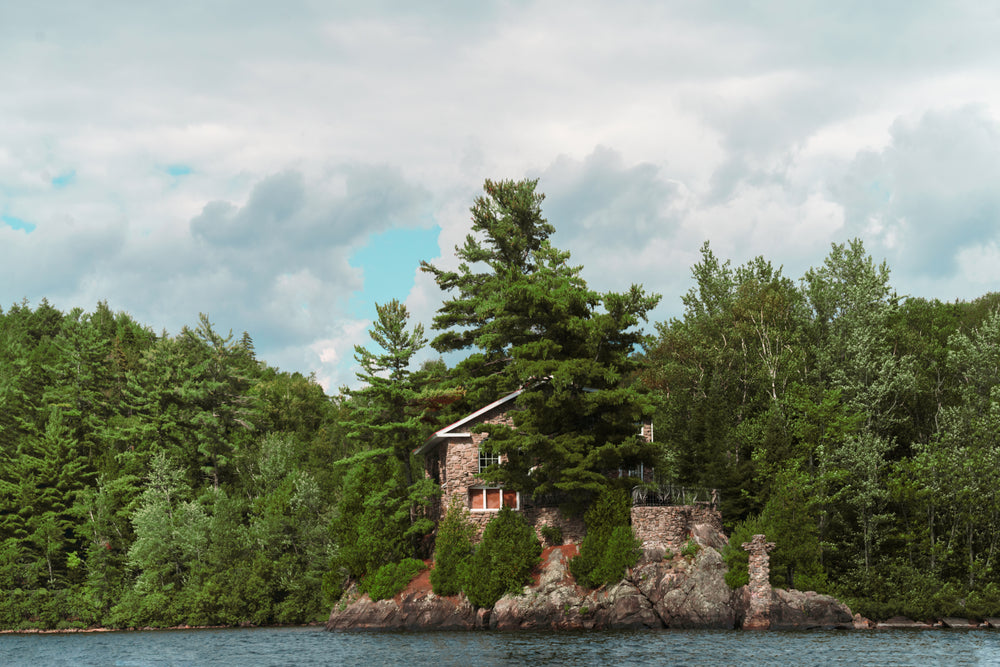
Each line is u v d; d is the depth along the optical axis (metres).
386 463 71.00
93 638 68.25
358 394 69.31
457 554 57.62
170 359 100.56
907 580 60.03
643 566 54.16
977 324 82.88
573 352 64.25
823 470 63.41
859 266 78.12
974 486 61.12
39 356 125.88
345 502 65.56
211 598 76.75
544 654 41.88
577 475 57.94
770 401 72.25
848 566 63.00
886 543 64.81
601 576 54.31
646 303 62.03
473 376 78.62
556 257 77.44
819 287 78.56
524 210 83.12
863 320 73.25
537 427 60.31
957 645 44.84
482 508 62.72
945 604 57.75
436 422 72.44
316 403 122.00
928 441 71.62
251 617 76.94
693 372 81.50
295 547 80.88
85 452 97.69
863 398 67.69
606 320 60.97
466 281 82.75
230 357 102.25
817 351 73.25
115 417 100.44
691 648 43.16
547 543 60.41
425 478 68.06
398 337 70.31
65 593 82.06
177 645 57.78
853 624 54.75
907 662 38.84
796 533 57.59
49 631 78.19
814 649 42.81
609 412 61.38
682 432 71.56
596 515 56.22
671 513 56.09
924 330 79.69
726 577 53.59
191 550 80.19
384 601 58.31
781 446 63.25
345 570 64.25
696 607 52.38
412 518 66.81
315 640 55.00
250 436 101.25
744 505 61.91
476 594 55.09
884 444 66.12
